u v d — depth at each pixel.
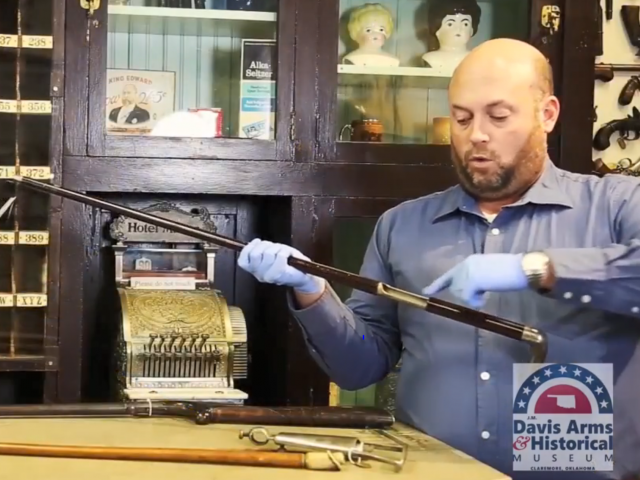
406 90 1.95
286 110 1.85
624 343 1.33
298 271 1.33
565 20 1.90
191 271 2.01
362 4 1.94
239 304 2.13
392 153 1.88
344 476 1.12
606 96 2.20
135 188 1.80
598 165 2.17
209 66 1.91
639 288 1.20
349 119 1.91
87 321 2.01
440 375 1.38
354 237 1.88
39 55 1.76
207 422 1.37
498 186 1.37
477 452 1.36
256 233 2.14
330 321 1.42
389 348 1.53
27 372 1.91
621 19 2.21
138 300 1.81
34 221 1.78
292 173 1.85
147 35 1.89
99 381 2.02
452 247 1.42
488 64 1.35
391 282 1.53
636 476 1.34
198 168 1.82
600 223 1.36
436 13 1.98
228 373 1.76
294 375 1.83
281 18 1.84
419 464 1.17
